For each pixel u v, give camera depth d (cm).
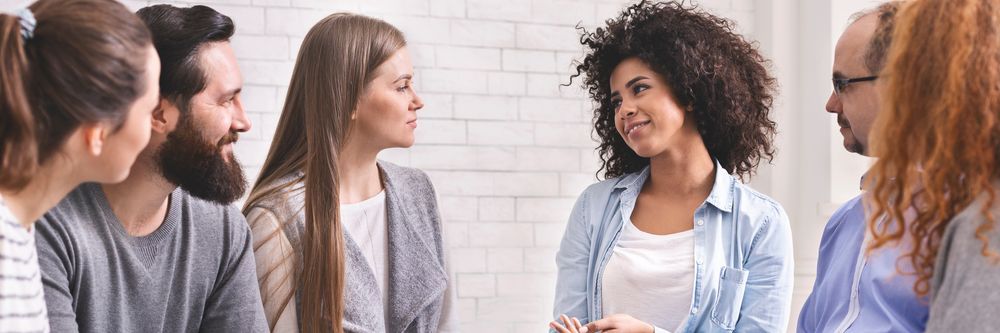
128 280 161
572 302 224
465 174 358
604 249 220
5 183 114
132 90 121
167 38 156
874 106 159
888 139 121
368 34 205
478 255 359
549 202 368
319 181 199
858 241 156
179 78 156
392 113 205
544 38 368
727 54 220
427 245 215
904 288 135
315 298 195
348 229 206
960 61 114
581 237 228
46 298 148
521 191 364
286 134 210
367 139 207
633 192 224
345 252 202
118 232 160
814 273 379
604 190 229
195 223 172
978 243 111
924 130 117
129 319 162
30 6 120
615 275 216
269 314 196
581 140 372
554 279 368
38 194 120
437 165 355
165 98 156
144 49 123
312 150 200
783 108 384
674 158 218
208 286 174
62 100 115
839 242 166
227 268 178
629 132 214
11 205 118
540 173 366
